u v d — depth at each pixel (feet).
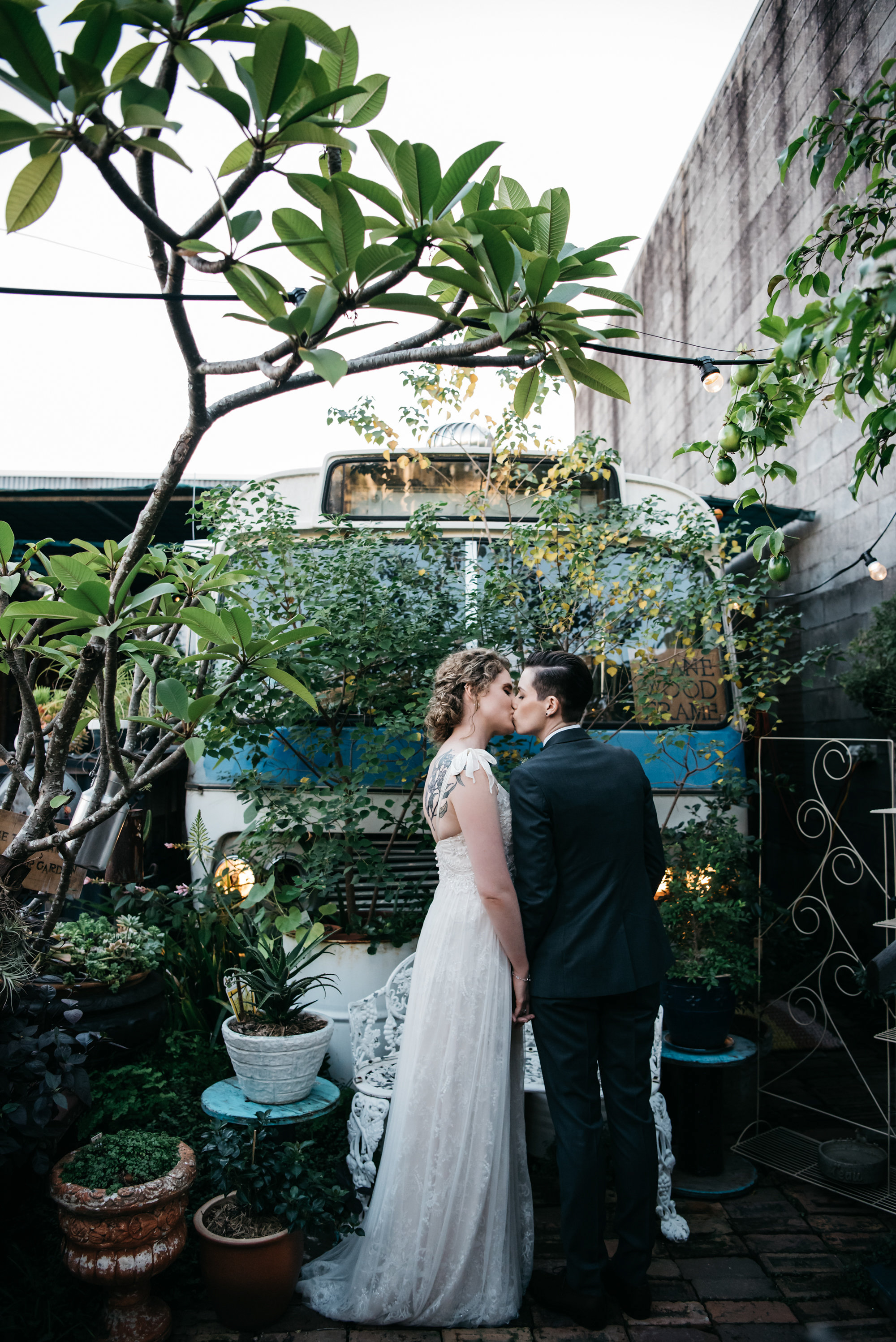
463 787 7.32
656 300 26.61
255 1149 7.37
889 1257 7.91
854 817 15.15
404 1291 7.03
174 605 6.82
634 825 7.61
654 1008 7.59
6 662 6.21
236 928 10.11
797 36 17.22
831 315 5.28
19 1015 7.14
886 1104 11.29
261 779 11.06
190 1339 6.99
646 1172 7.30
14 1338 6.47
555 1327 7.20
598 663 11.41
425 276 4.62
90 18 3.53
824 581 16.74
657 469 26.40
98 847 7.00
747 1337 7.09
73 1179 6.54
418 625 10.90
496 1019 7.29
